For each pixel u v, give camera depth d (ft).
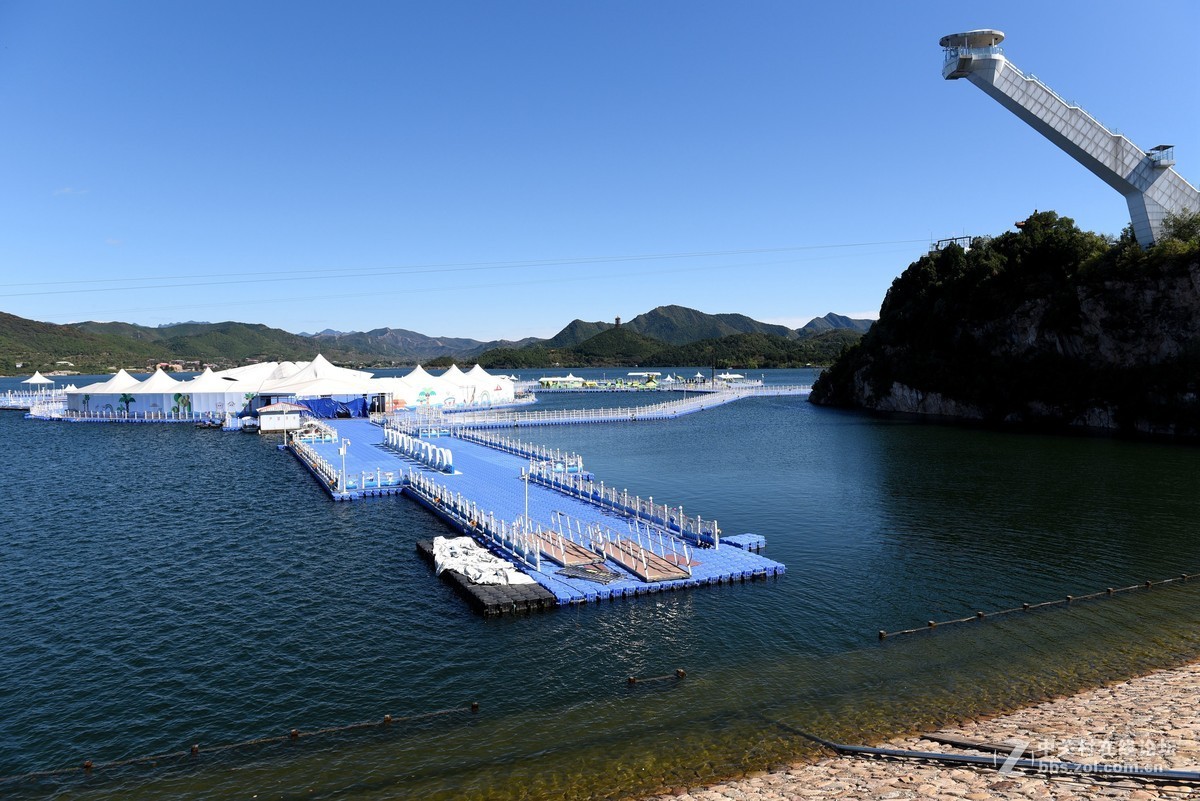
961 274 429.38
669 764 63.67
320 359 393.50
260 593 108.99
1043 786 53.62
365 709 74.64
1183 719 63.67
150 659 86.53
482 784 61.31
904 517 156.76
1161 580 112.88
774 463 236.63
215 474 213.66
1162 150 318.45
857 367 508.53
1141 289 314.55
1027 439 299.38
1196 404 288.71
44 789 61.98
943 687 77.77
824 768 61.36
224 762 65.67
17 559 126.62
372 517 156.97
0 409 472.85
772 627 95.20
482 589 104.27
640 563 116.16
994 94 305.32
